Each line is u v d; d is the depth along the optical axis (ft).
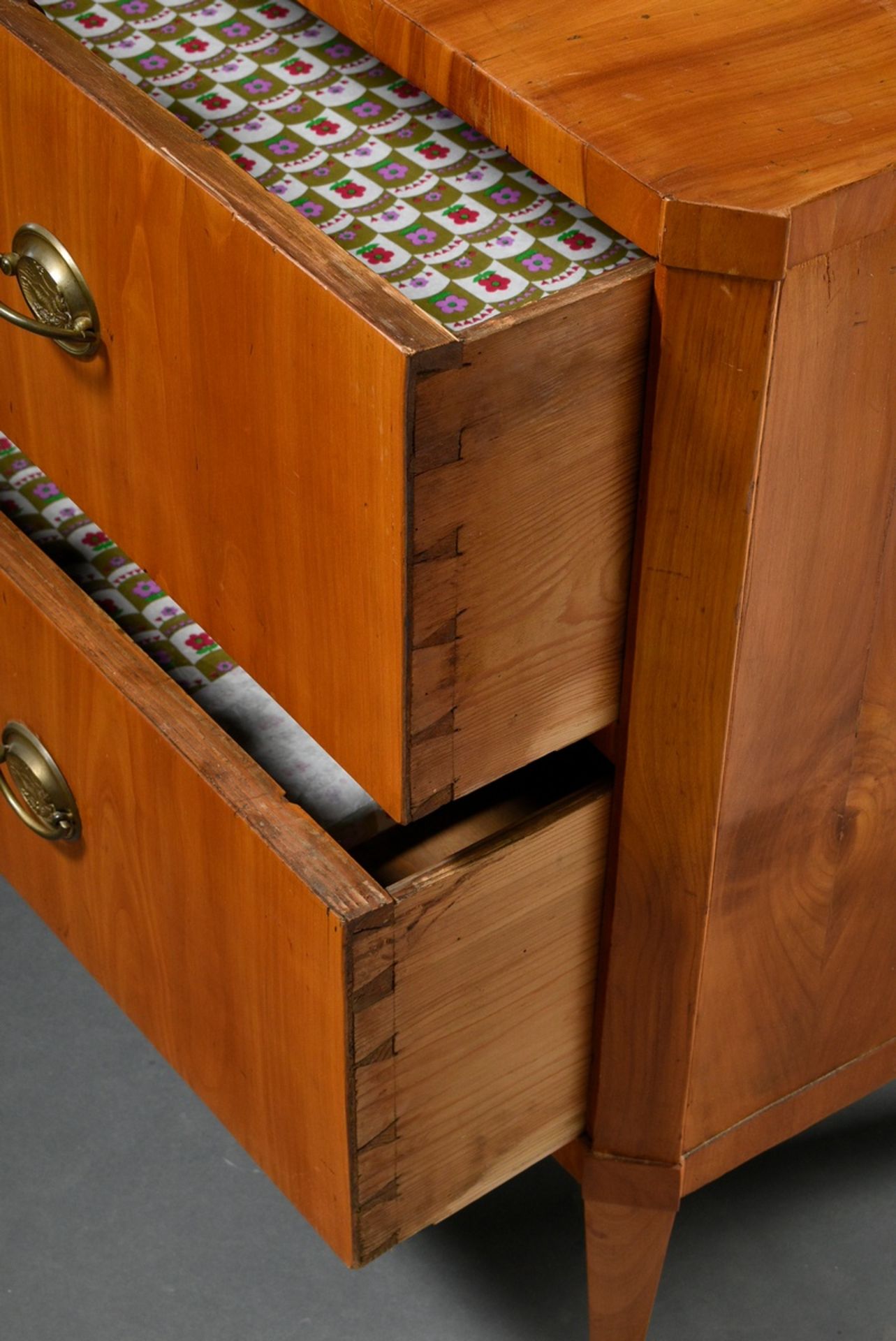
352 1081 2.61
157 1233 3.87
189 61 2.81
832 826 2.86
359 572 2.27
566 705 2.52
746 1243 3.86
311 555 2.37
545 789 2.84
